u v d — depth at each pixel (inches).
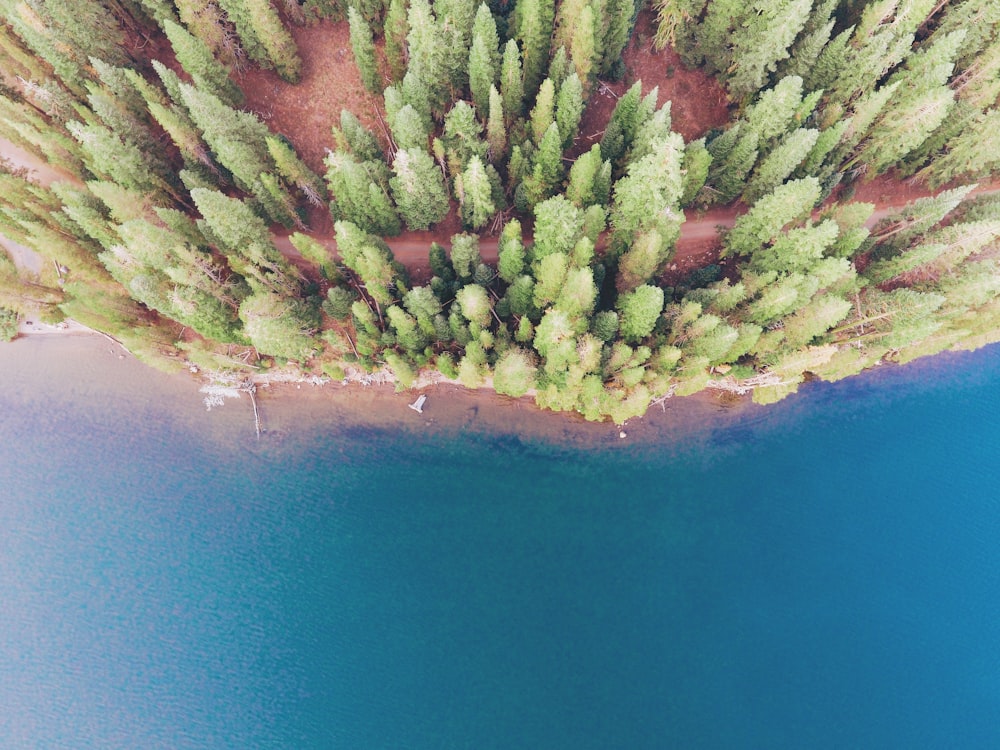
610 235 2070.6
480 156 2014.0
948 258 1963.6
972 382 2477.9
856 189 2346.2
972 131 2006.6
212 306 2023.9
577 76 1867.6
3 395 2517.2
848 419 2497.5
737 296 1926.7
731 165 2014.0
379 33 2333.9
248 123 1999.3
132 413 2513.5
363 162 2004.2
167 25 1847.9
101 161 1891.0
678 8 2038.6
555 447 2472.9
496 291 2210.9
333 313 2194.9
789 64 2034.9
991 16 1877.5
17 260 2413.9
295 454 2492.6
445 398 2465.6
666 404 2469.2
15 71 2049.7
